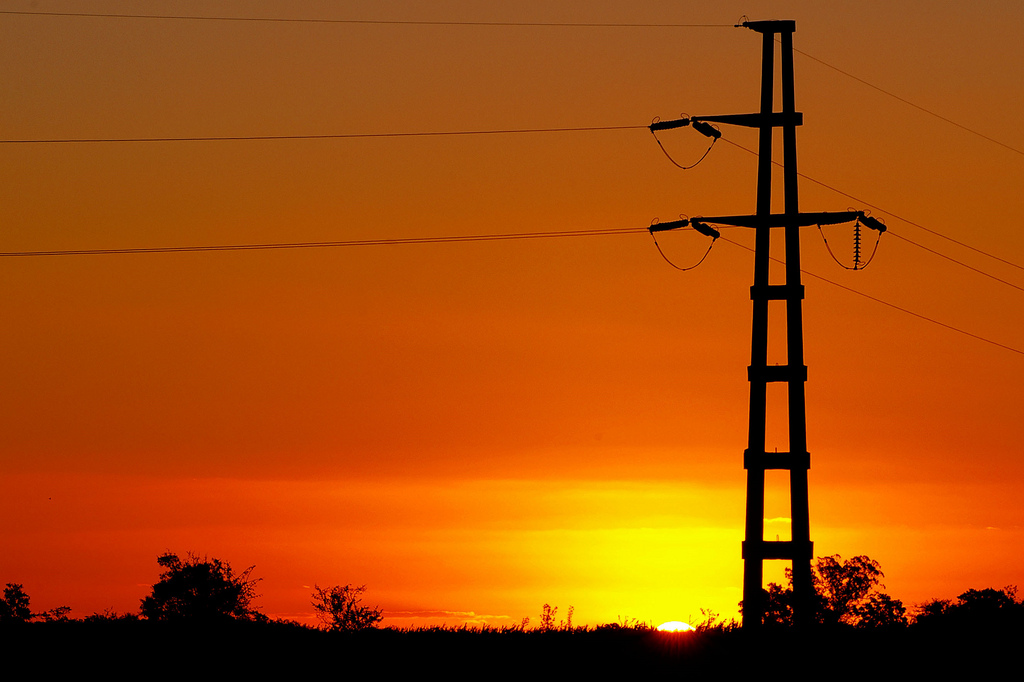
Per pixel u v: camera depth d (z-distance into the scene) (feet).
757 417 327.26
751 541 322.96
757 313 329.72
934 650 304.50
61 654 314.96
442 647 318.04
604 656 306.14
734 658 303.27
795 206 331.57
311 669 296.92
